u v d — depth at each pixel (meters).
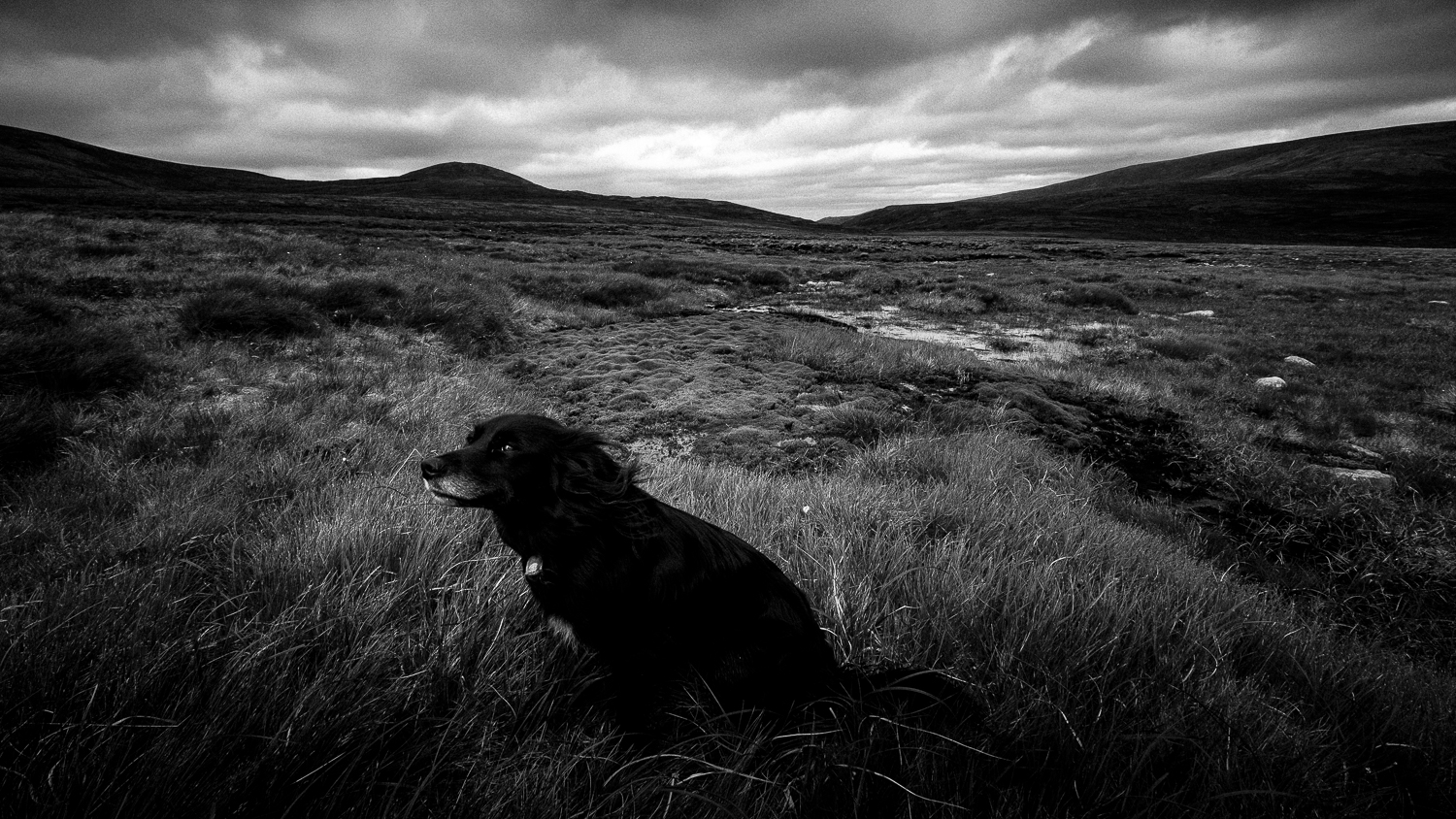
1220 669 2.59
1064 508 4.50
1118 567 3.52
